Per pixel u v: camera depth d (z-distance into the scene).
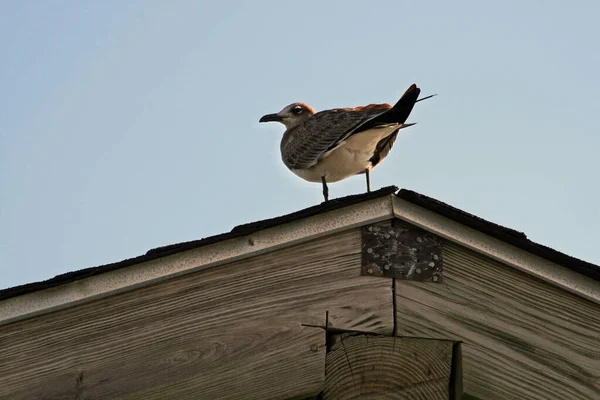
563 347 7.81
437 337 7.70
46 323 7.81
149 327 7.74
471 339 7.72
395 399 7.56
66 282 7.70
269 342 7.64
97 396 7.57
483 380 7.60
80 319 7.80
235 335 7.68
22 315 7.72
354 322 7.70
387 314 7.72
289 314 7.73
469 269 7.92
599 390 7.73
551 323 7.86
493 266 7.96
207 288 7.84
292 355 7.60
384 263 7.86
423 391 7.61
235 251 7.81
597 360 7.81
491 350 7.71
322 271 7.87
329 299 7.77
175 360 7.62
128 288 7.78
